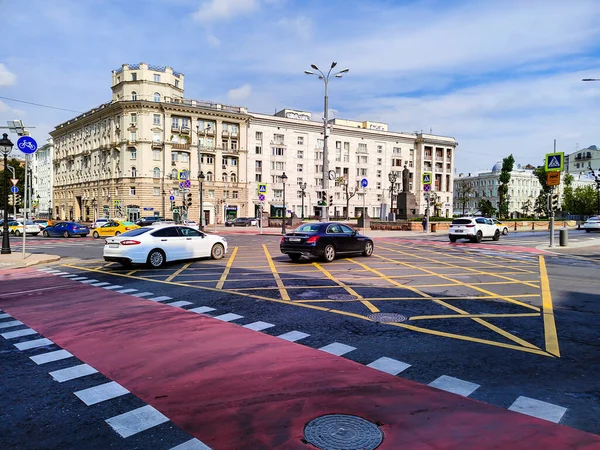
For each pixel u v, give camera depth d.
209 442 3.13
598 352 5.14
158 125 64.50
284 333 5.99
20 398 3.94
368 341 5.59
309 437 3.16
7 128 16.56
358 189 82.44
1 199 80.75
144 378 4.39
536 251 19.09
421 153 89.50
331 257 14.73
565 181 94.38
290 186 75.50
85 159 77.00
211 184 68.06
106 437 3.23
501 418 3.46
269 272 12.16
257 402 3.79
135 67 64.81
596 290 9.28
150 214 63.62
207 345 5.47
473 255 17.09
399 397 3.87
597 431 3.25
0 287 10.01
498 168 108.56
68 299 8.52
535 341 5.58
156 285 10.06
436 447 3.02
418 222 37.38
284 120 74.88
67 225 33.62
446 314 7.07
